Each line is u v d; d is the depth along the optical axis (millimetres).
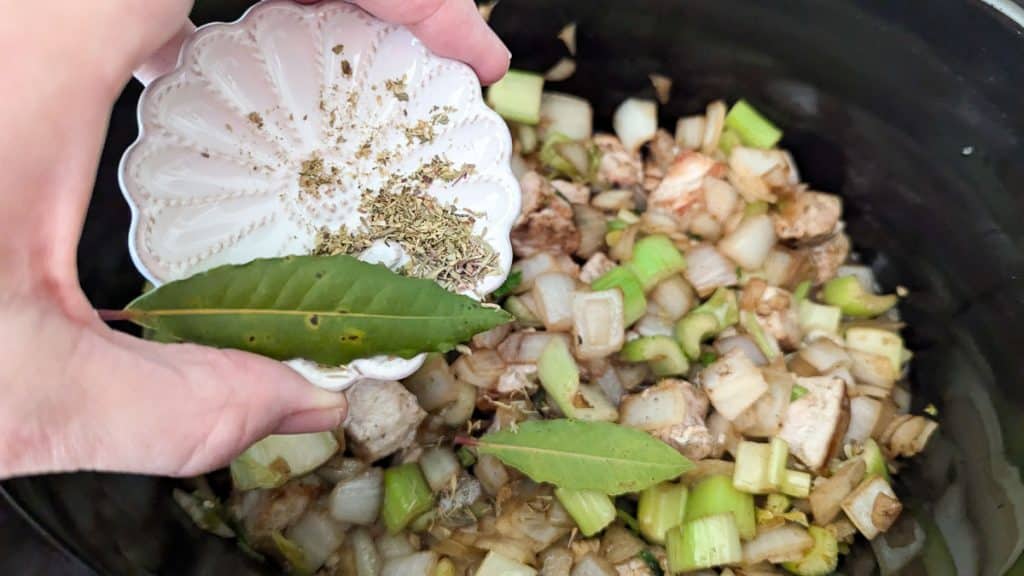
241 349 157
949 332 252
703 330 258
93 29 139
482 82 209
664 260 265
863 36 229
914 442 250
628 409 242
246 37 183
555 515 230
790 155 289
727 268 273
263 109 189
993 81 211
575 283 255
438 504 237
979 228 234
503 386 246
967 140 227
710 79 276
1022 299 218
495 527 230
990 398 228
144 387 134
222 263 179
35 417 126
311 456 224
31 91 132
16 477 152
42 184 133
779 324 268
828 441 243
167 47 193
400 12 183
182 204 177
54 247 134
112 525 174
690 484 242
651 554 234
